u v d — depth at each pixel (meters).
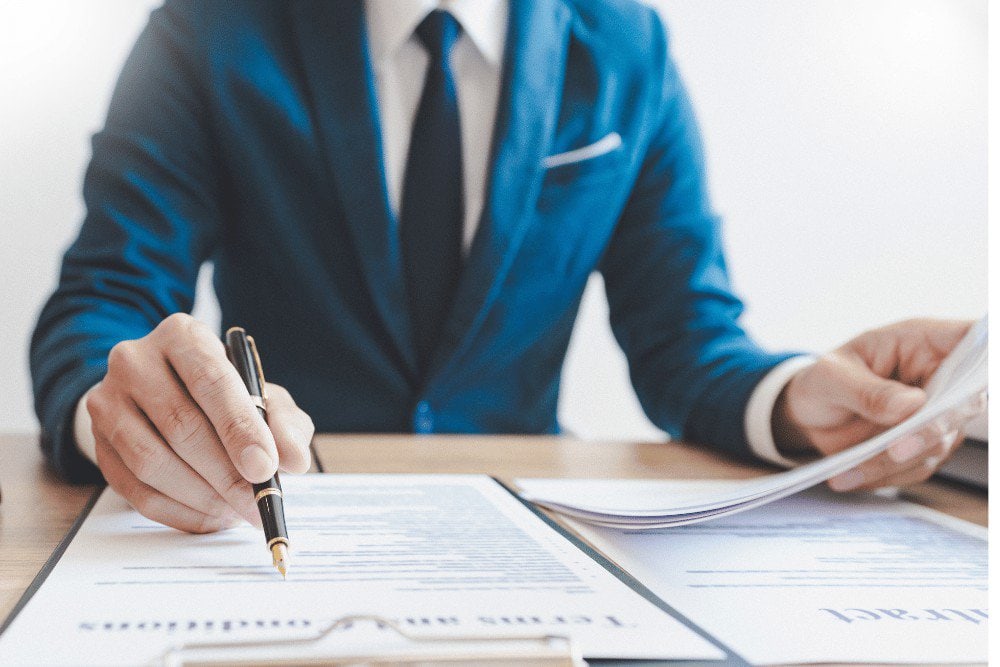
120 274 0.84
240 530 0.46
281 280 1.00
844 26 2.78
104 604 0.33
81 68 2.40
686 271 1.06
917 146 2.83
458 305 0.98
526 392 1.08
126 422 0.44
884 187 2.84
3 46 2.36
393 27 1.01
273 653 0.26
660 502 0.55
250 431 0.42
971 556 0.47
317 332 1.00
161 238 0.90
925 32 2.81
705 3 2.72
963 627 0.35
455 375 1.00
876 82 2.81
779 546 0.48
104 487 0.58
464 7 1.03
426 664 0.26
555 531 0.48
